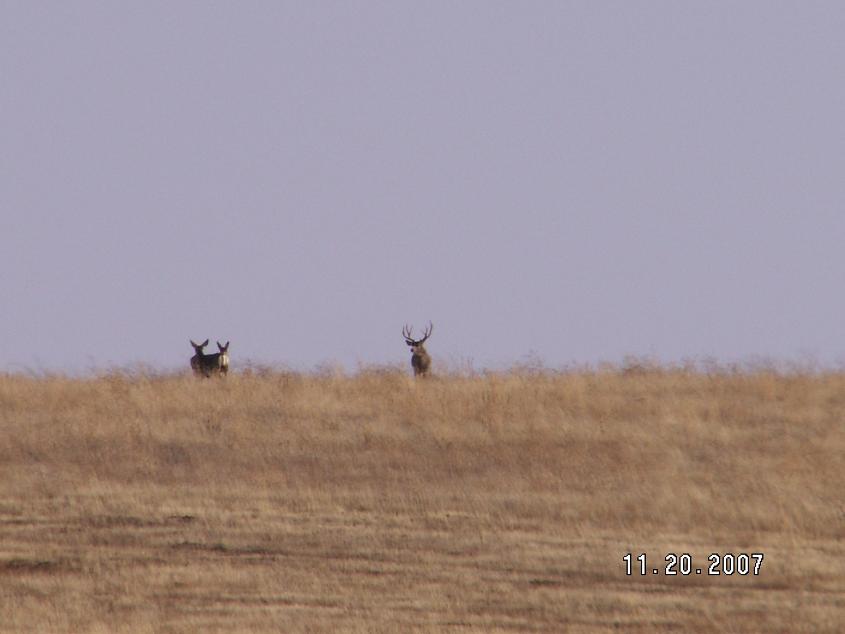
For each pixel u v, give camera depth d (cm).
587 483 9269
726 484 9169
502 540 8262
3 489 9269
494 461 9731
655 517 8600
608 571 7762
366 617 7056
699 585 7581
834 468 9400
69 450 10044
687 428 10231
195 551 8144
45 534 8438
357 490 9231
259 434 10325
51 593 7469
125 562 7956
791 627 6962
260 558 8025
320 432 10394
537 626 6962
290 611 7144
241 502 9012
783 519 8469
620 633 6888
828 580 7606
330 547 8175
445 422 10481
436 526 8538
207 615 7100
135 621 6988
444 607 7206
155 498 9088
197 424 10544
